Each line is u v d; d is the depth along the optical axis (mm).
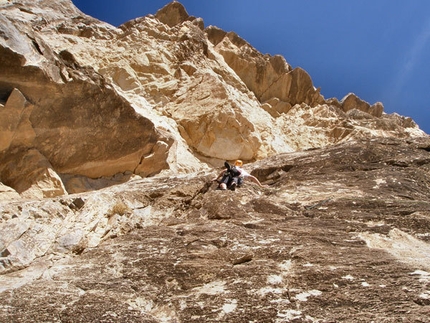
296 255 4297
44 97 10422
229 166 7289
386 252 4332
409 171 7355
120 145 12656
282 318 3258
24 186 10297
